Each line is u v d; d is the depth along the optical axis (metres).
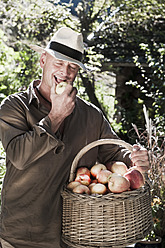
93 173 2.38
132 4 8.56
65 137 2.41
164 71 6.82
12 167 2.32
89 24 8.54
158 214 4.19
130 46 8.71
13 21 8.59
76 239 2.12
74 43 2.27
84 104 2.60
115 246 2.07
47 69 2.32
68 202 2.17
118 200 2.07
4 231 2.39
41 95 2.40
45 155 2.31
